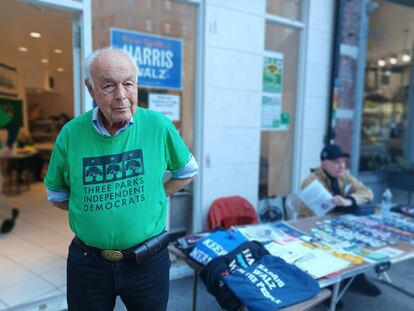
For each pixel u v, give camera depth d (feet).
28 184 20.40
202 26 10.57
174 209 11.07
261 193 13.15
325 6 13.57
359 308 8.71
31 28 14.16
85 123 4.32
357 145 15.89
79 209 4.27
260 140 12.59
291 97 13.62
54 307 7.72
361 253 6.81
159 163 4.52
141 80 10.07
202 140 10.89
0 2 10.69
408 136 18.29
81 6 8.48
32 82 22.90
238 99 11.51
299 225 8.40
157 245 4.56
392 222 8.84
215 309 8.32
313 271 5.90
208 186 11.14
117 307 7.96
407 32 17.20
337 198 8.96
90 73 4.01
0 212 14.38
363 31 15.10
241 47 11.34
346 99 15.11
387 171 17.10
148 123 4.50
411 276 10.70
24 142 21.62
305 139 13.82
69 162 4.26
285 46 13.15
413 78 17.89
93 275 4.47
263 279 5.39
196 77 10.86
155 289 4.72
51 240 11.68
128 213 4.26
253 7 11.44
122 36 9.64
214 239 6.57
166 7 10.31
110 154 4.24
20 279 8.77
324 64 13.98
